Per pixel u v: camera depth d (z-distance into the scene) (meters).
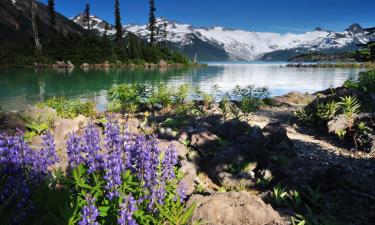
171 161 4.44
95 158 4.26
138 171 4.38
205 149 8.72
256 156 7.76
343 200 6.03
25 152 4.36
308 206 5.88
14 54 61.78
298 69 83.50
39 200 3.79
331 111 12.05
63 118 11.45
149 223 4.18
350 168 8.23
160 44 106.75
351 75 56.56
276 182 6.91
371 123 10.23
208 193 6.30
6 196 3.75
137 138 4.53
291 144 9.44
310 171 6.83
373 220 5.41
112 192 3.76
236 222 4.92
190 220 4.91
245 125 10.30
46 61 65.00
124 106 15.20
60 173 4.87
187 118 12.24
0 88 27.72
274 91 31.58
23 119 10.24
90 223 3.16
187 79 43.41
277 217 5.16
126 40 92.50
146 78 42.69
